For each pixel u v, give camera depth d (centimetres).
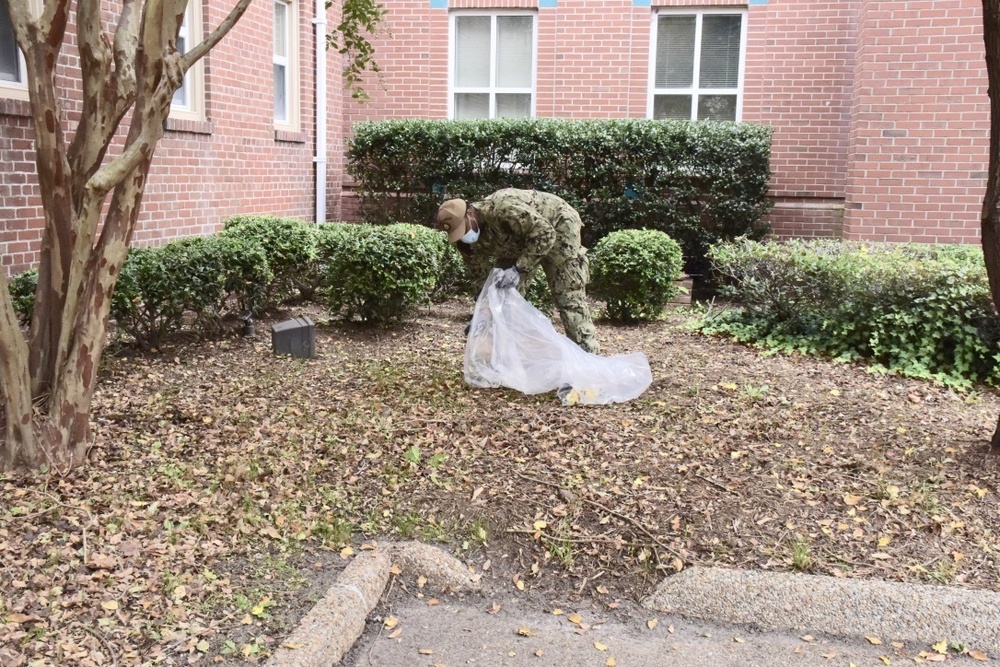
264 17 1106
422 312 946
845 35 1180
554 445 525
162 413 568
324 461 493
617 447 521
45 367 466
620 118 1220
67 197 443
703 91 1247
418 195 1171
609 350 794
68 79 779
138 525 407
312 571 384
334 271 832
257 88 1100
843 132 1199
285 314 912
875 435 548
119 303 693
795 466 493
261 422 559
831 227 1216
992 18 446
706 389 655
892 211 1055
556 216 648
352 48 1303
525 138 1139
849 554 399
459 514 439
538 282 875
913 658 337
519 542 417
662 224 1127
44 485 440
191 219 965
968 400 645
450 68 1307
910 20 1016
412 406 595
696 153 1111
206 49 459
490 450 516
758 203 1133
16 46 743
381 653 339
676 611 371
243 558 390
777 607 363
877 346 748
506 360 630
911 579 378
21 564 367
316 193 1265
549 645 346
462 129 1151
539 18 1259
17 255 734
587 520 432
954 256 828
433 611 370
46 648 314
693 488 464
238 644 326
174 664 312
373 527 425
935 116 1025
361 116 1336
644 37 1234
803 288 806
